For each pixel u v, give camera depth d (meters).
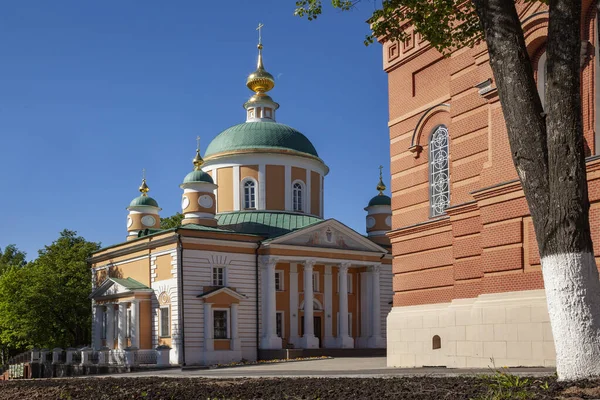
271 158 56.81
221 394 12.38
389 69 25.70
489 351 18.66
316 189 59.47
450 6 15.49
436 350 22.14
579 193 10.13
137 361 45.84
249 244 50.12
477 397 9.41
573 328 10.15
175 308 46.00
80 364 48.56
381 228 61.12
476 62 20.31
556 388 9.41
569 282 10.18
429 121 23.75
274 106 61.84
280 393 11.91
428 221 23.03
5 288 57.12
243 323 48.91
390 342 24.33
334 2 15.12
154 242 48.59
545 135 10.46
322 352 50.03
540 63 18.59
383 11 15.88
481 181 19.78
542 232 10.42
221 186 57.19
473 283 20.19
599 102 16.86
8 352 74.25
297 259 51.34
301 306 53.84
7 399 15.34
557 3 10.26
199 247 47.59
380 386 11.86
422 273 23.44
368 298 55.97
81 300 57.78
